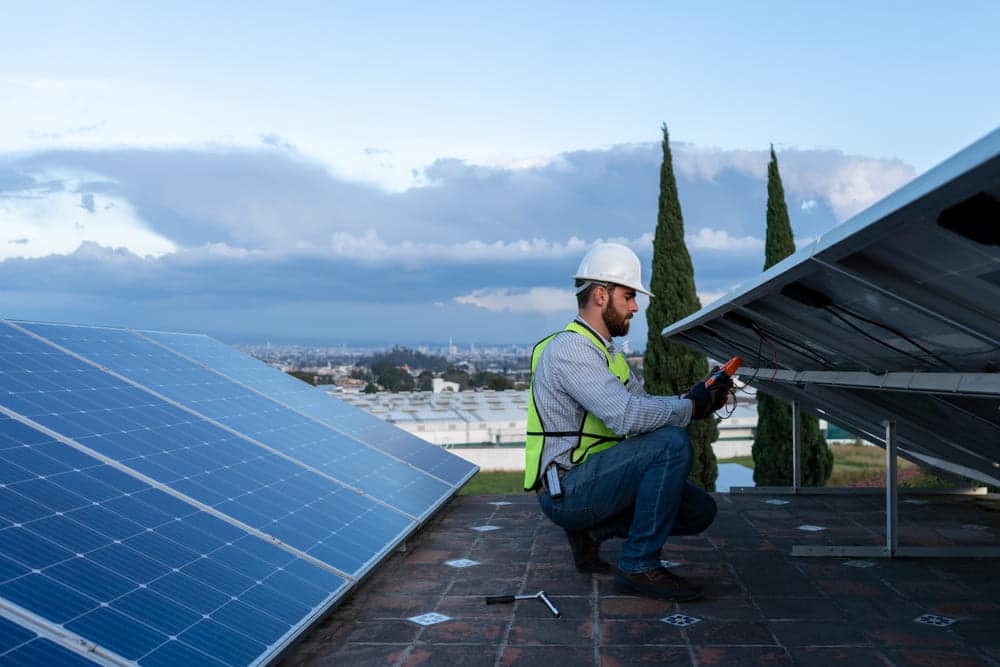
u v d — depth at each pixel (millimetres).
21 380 4840
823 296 3805
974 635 3998
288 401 7840
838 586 4918
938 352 3652
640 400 4324
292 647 3924
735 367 4566
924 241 2537
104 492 3895
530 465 4711
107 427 4754
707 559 5672
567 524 4707
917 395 4680
